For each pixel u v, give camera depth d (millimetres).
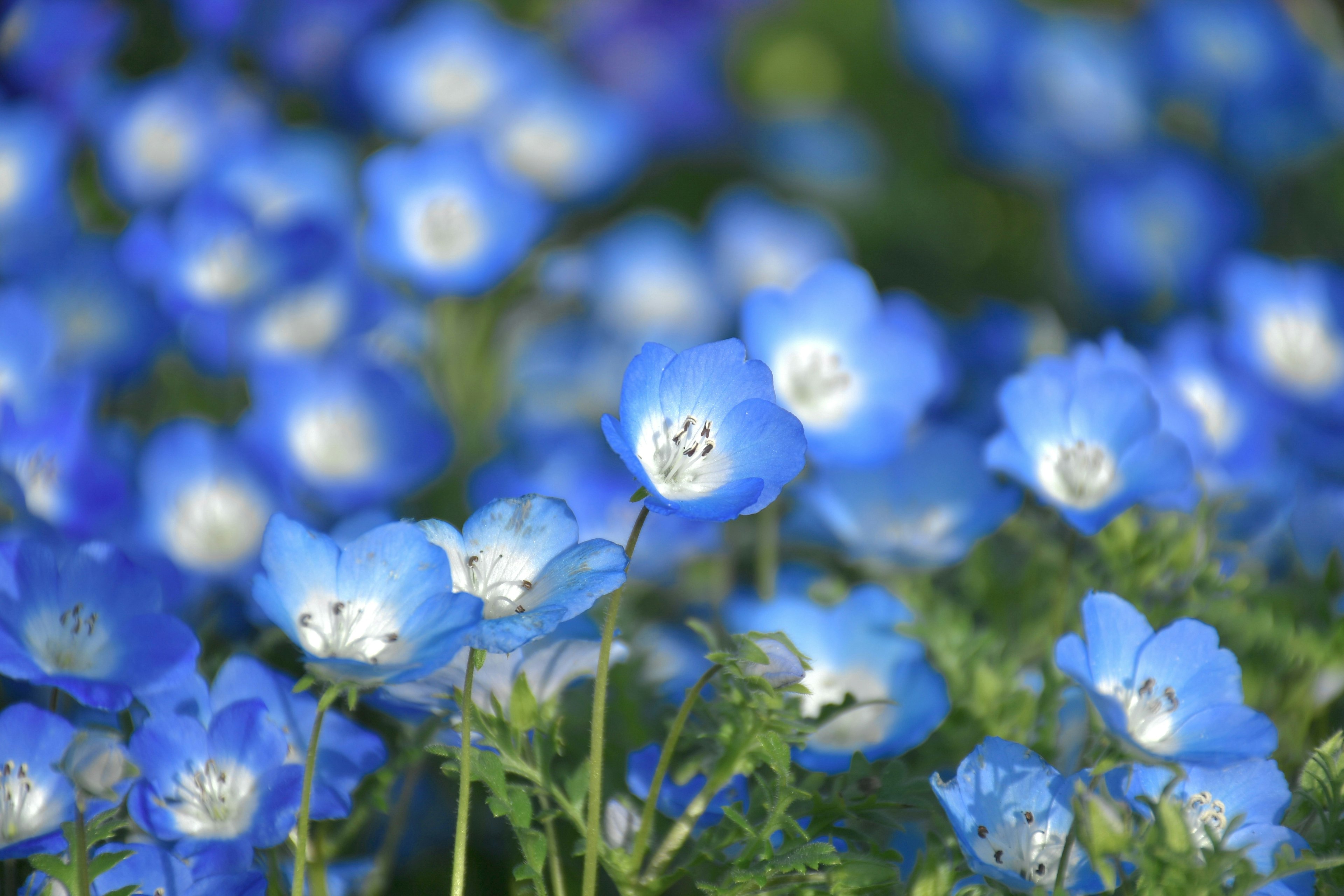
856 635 564
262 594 505
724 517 508
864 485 609
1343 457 652
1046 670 553
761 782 522
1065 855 505
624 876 521
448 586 511
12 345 607
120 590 520
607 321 889
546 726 531
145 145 814
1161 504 576
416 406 659
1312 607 581
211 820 521
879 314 613
